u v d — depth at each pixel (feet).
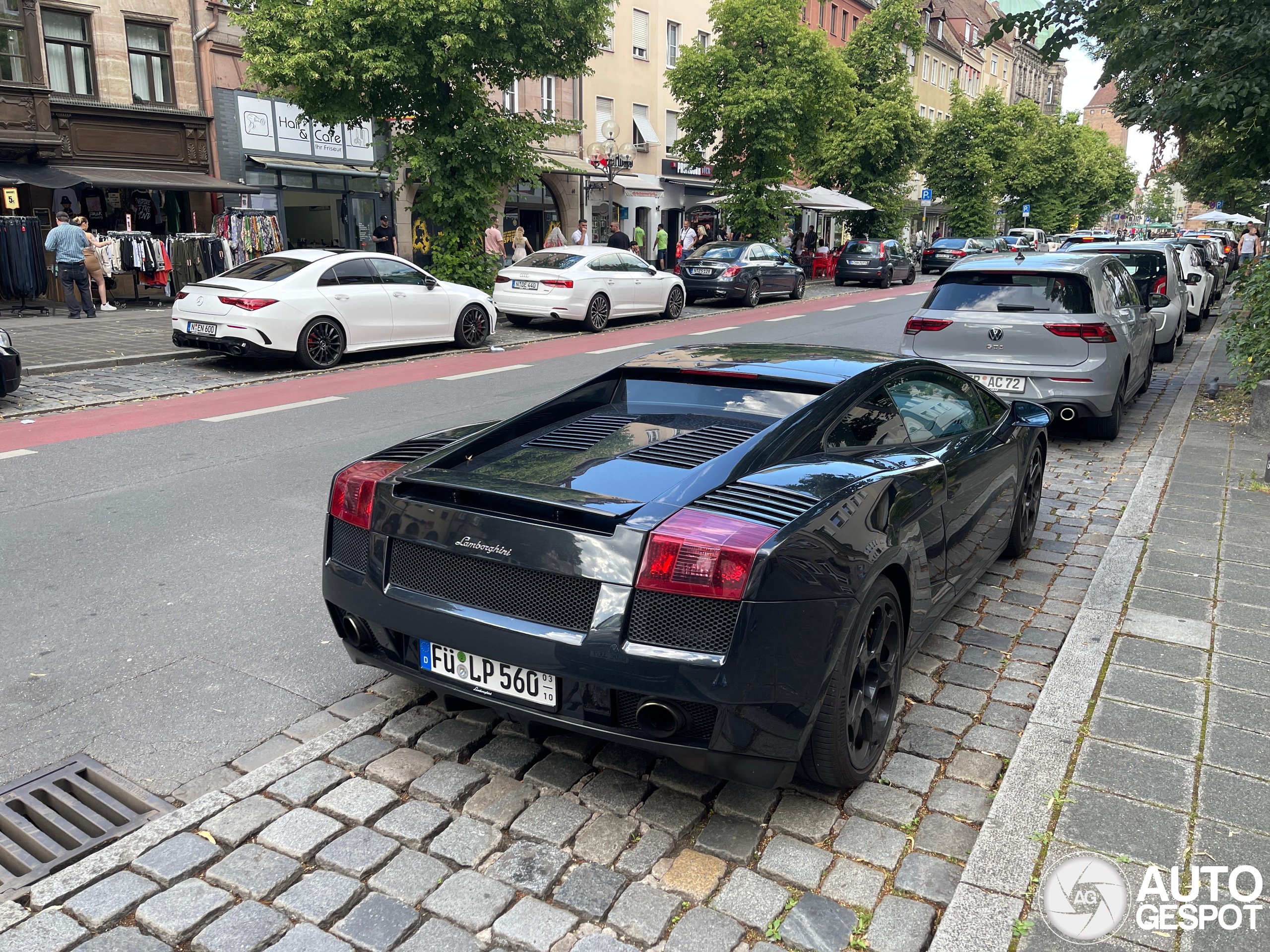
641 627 8.74
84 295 55.98
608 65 108.17
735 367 12.87
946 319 27.30
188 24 70.33
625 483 9.94
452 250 58.90
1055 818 9.38
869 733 10.35
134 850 9.18
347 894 8.64
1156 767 10.24
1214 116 29.55
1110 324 26.14
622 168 92.17
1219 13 28.02
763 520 9.01
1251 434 27.40
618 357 45.60
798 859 9.11
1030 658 13.70
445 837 9.45
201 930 8.24
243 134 74.23
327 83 52.80
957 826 9.65
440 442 12.20
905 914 8.37
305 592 15.99
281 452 25.76
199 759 11.04
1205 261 69.21
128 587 16.14
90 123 65.36
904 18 129.90
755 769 8.98
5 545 18.17
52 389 35.09
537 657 9.12
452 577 9.79
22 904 8.55
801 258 118.52
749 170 95.91
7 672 13.05
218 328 39.40
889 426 12.46
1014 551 17.61
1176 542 17.70
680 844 9.43
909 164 134.72
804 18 150.30
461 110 55.93
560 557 8.99
